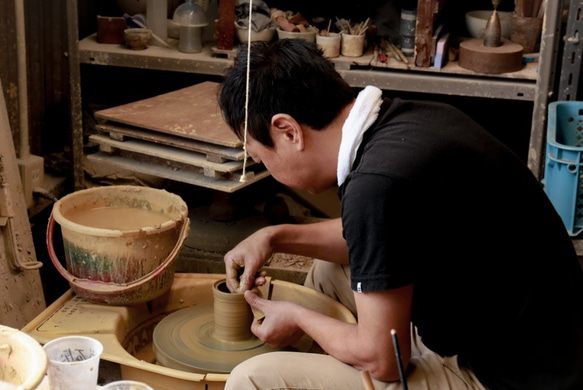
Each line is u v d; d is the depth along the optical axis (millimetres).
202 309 2398
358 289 1590
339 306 2268
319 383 1736
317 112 1649
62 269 2287
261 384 1733
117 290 2225
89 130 3449
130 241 2195
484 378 1714
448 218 1568
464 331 1688
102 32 3391
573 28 2848
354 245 1571
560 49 3330
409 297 1609
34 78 3104
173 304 2506
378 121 1646
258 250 2176
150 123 2654
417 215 1539
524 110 3918
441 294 1652
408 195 1524
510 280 1625
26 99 2773
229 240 2990
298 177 1757
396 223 1527
